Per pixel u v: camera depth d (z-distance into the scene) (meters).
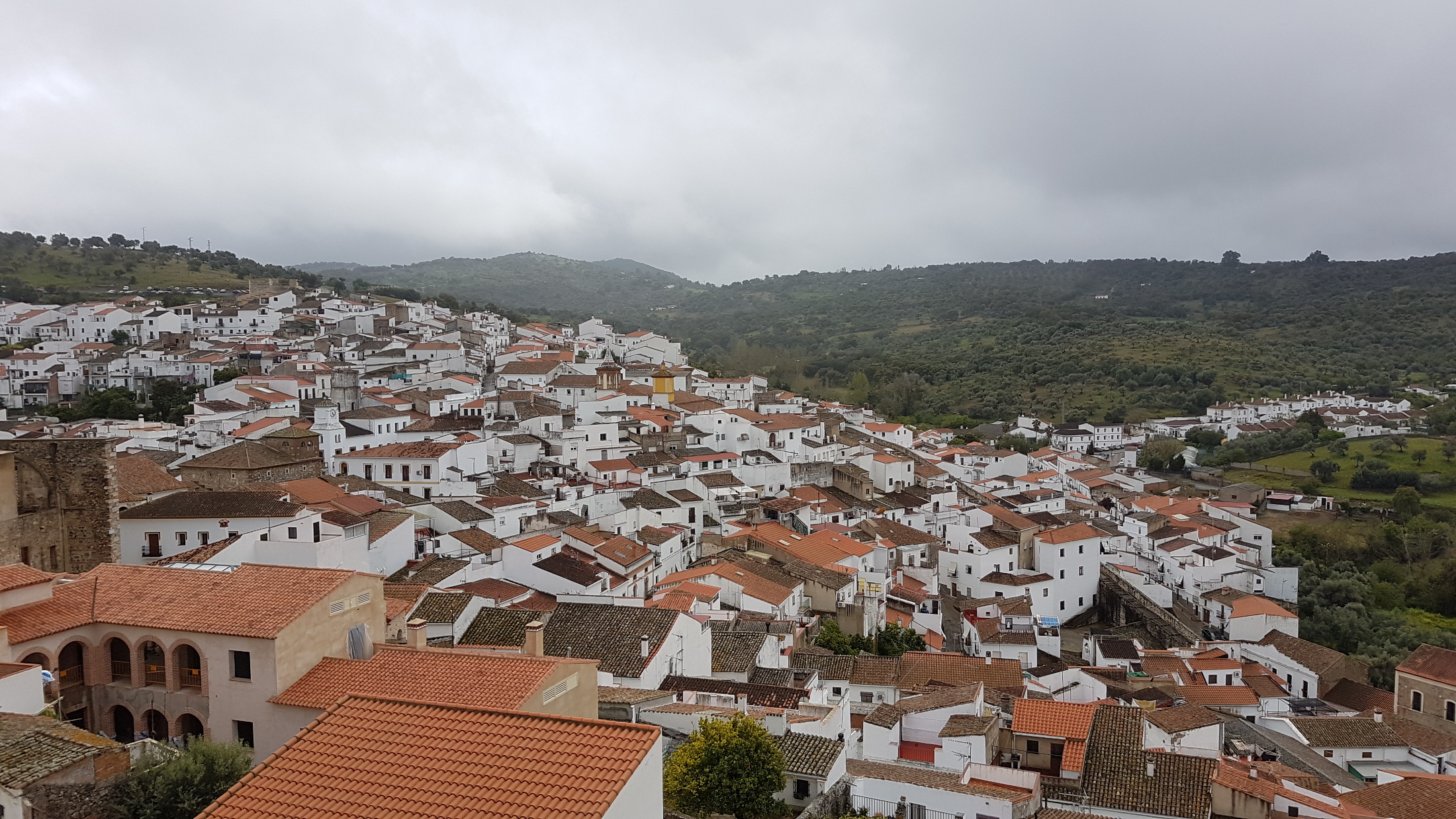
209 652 36.34
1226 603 114.81
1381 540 160.75
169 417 153.88
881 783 45.81
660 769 25.83
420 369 182.88
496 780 24.08
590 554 87.56
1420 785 56.03
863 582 97.56
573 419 140.62
